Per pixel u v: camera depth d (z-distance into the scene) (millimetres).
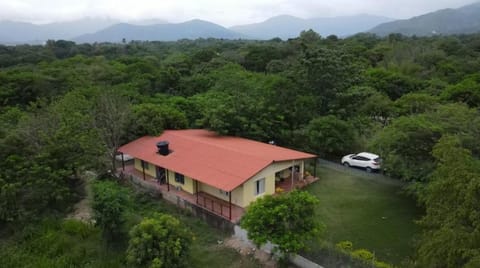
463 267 9219
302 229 14703
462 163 12359
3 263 16234
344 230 18234
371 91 34688
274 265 15594
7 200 18391
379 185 24312
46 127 23125
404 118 22109
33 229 18844
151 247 14328
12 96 42188
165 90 49938
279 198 15289
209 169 21812
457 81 47531
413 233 17688
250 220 15055
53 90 44812
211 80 48406
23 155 20672
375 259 15484
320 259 14594
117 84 47938
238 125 29266
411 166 20156
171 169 22797
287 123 31234
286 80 32969
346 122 30562
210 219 19625
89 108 27078
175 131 29656
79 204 22281
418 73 54906
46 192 19547
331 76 33406
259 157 22359
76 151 21938
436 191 12133
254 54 64812
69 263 16188
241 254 16672
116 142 26875
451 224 10516
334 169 27781
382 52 67938
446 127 19641
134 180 25875
